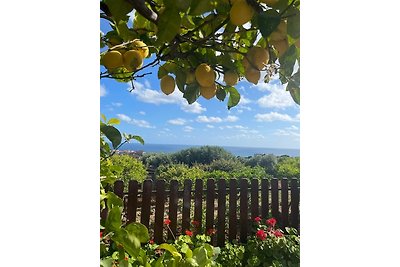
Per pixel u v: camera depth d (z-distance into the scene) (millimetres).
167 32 792
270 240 1590
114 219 844
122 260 846
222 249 1458
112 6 838
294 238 1638
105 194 993
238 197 1479
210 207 1366
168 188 1217
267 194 1519
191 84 1061
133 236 826
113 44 1007
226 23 958
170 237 1208
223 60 1054
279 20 824
